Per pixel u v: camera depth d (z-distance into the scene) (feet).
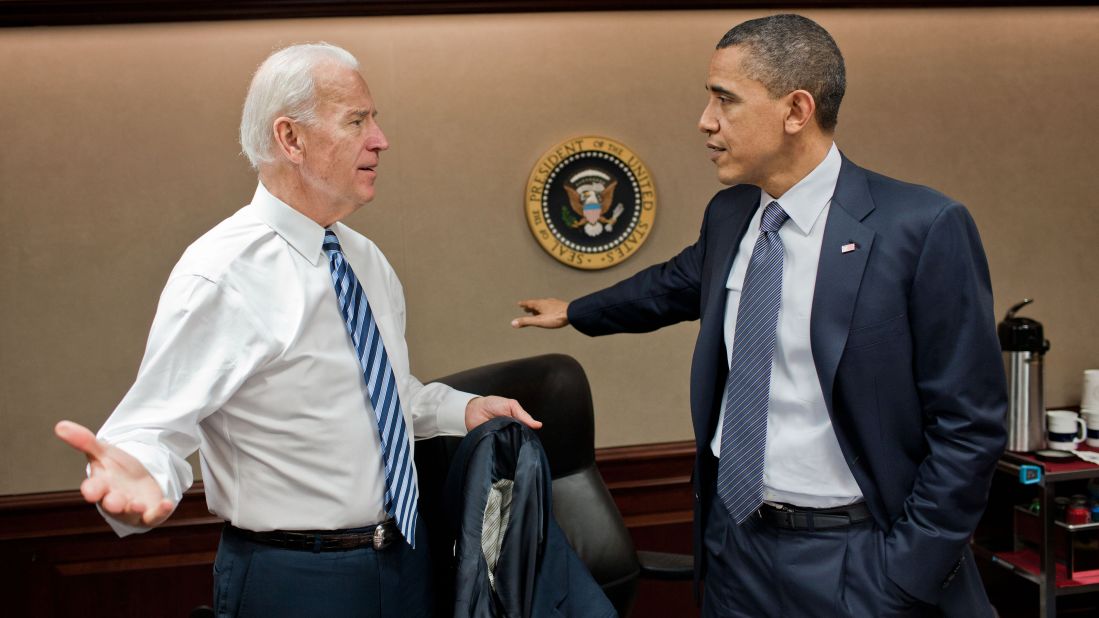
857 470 5.29
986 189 11.12
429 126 10.21
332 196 5.30
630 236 10.49
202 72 9.87
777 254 5.49
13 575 9.96
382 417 5.46
